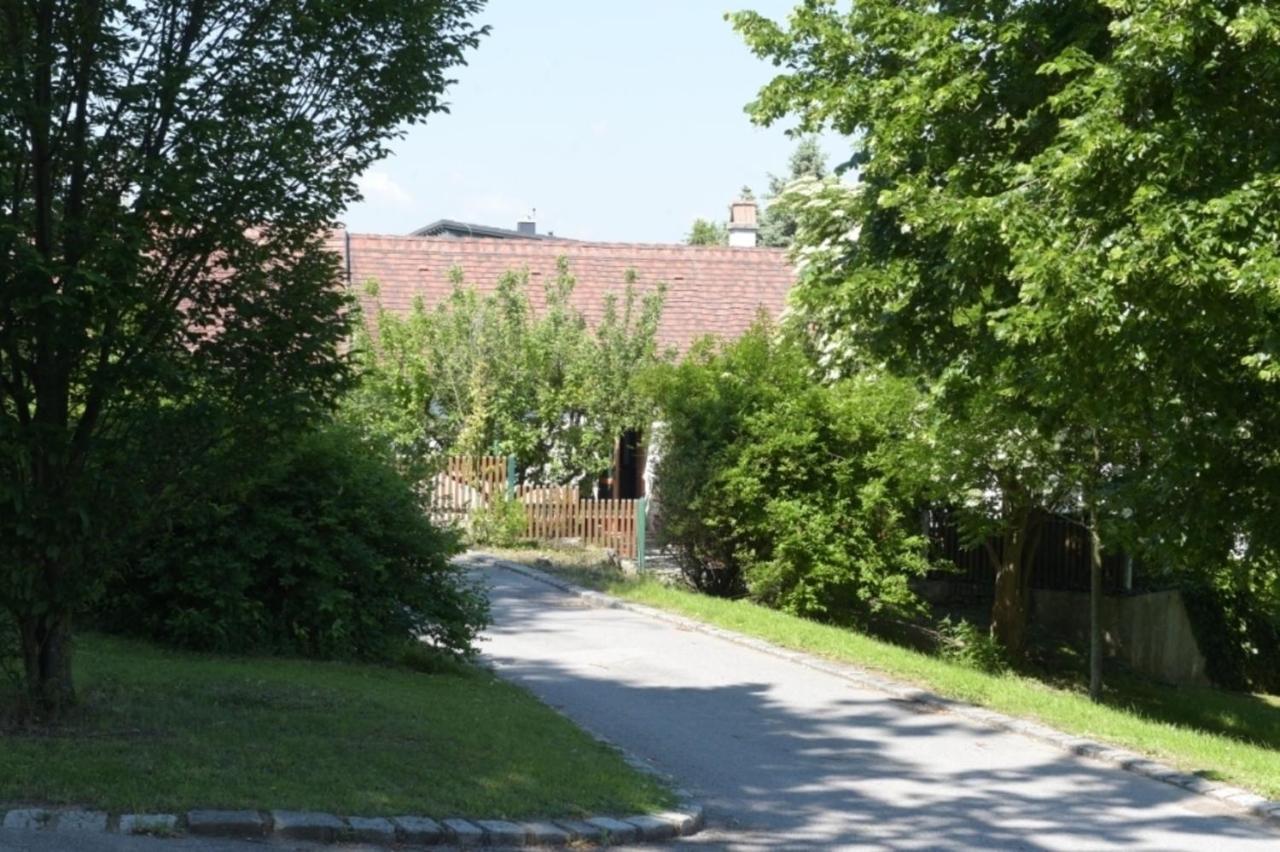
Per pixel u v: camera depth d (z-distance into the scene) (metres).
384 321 28.56
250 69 9.45
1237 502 15.05
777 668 15.33
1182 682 25.44
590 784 9.26
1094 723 12.58
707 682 14.43
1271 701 24.69
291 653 13.53
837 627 21.08
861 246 16.31
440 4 9.84
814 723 12.54
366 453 14.55
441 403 28.55
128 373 8.95
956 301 14.80
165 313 9.28
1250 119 12.09
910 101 14.09
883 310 15.67
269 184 9.28
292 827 7.49
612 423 28.81
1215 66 11.77
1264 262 10.41
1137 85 11.71
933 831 9.02
